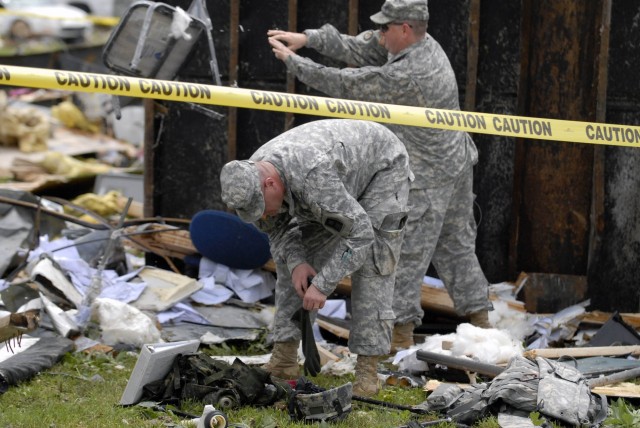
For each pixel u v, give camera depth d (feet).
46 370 73.56
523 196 101.50
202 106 104.06
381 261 69.15
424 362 77.05
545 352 79.05
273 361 73.77
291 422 62.90
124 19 84.48
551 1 98.63
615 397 68.74
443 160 82.84
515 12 99.19
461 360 73.15
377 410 66.13
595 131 77.92
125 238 103.04
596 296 99.55
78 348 79.25
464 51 99.81
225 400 64.54
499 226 101.96
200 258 99.71
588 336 91.25
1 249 97.04
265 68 103.24
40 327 82.69
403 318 84.43
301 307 67.26
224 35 102.63
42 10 209.67
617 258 99.86
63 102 193.26
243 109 104.53
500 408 63.93
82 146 179.11
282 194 63.67
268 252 93.66
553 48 99.09
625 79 98.48
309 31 84.79
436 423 62.80
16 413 63.31
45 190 156.97
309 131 66.59
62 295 88.79
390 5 80.28
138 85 65.26
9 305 85.20
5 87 194.08
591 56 98.48
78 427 61.36
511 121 75.51
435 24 100.07
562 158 100.32
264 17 102.53
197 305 92.22
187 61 87.30
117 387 70.23
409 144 82.28
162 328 87.10
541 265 101.81
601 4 97.14
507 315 93.09
